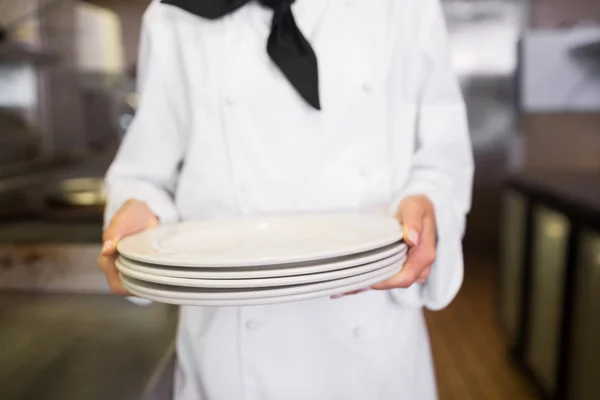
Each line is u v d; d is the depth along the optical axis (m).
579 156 4.10
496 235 4.27
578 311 1.89
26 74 2.54
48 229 1.50
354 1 0.75
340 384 0.80
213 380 0.81
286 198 0.77
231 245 0.64
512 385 2.45
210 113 0.77
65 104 2.91
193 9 0.73
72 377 0.77
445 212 0.73
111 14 3.40
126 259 0.61
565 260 1.99
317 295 0.53
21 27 2.48
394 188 0.81
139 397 0.72
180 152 0.85
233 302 0.53
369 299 0.79
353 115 0.76
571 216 1.95
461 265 0.79
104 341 0.89
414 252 0.66
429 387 0.87
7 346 0.88
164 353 0.85
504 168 4.19
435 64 0.78
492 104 4.13
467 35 4.07
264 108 0.76
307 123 0.76
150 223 0.75
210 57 0.76
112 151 3.16
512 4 4.01
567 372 1.97
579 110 3.79
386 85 0.76
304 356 0.79
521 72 3.83
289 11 0.70
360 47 0.75
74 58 2.98
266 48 0.72
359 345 0.79
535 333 2.34
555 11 4.06
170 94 0.81
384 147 0.78
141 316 0.99
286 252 0.56
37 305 1.05
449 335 2.99
